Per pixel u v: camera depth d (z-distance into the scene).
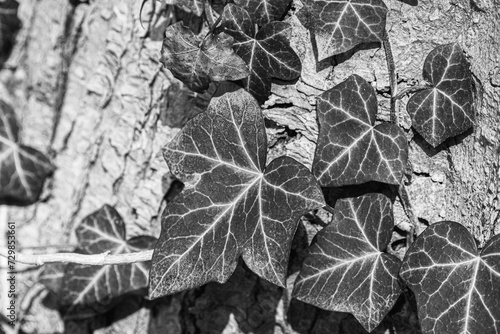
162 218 0.31
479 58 0.31
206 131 0.31
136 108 0.36
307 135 0.32
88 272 0.36
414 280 0.30
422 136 0.31
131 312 0.36
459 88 0.31
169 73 0.35
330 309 0.31
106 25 0.36
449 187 0.32
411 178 0.32
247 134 0.31
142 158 0.36
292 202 0.30
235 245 0.31
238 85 0.32
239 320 0.35
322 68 0.32
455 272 0.30
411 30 0.31
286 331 0.34
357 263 0.31
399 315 0.32
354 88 0.31
